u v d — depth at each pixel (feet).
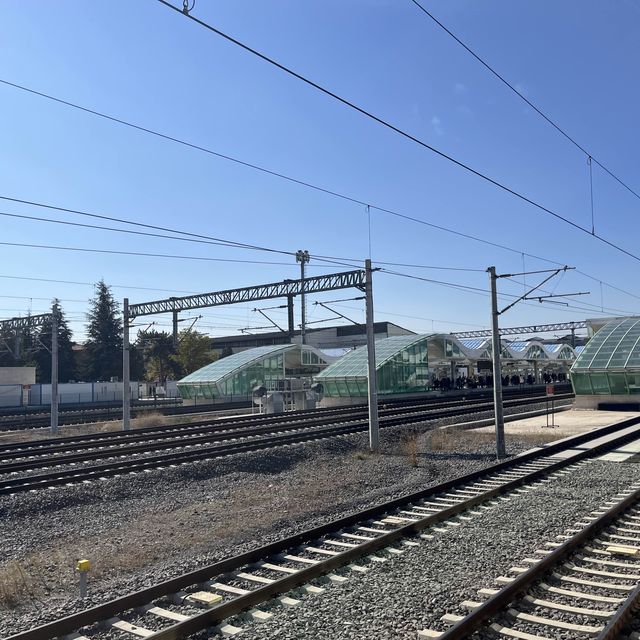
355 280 83.35
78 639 24.39
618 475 55.21
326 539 37.52
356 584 29.04
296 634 23.72
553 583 27.86
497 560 31.81
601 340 142.31
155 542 39.70
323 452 74.38
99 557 36.94
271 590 27.40
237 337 354.33
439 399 162.40
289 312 229.04
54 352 118.21
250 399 192.13
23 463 66.80
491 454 72.18
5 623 27.09
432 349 213.05
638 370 129.39
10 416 164.66
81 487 54.34
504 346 236.63
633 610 23.97
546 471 57.00
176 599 27.99
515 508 43.65
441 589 27.71
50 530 44.04
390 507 44.24
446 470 63.10
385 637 23.24
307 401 150.30
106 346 305.53
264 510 47.24
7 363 271.28
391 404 146.20
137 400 242.37
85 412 165.68
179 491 55.47
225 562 30.96
